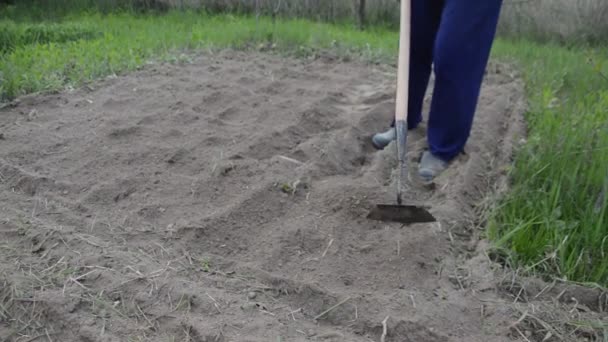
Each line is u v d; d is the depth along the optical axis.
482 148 3.33
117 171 2.95
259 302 2.05
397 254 2.31
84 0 8.29
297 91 4.32
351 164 3.22
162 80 4.41
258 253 2.35
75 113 3.70
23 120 3.59
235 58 5.24
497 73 5.29
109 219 2.54
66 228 2.43
